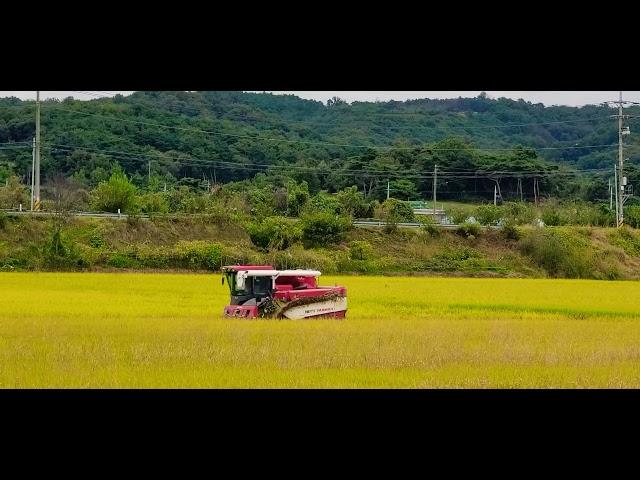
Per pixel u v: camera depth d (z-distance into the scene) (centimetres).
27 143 18725
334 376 3291
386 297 7250
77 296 6644
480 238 12838
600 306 6744
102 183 13950
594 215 15150
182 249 10788
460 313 6122
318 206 14750
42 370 3306
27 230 10856
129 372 3297
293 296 5544
